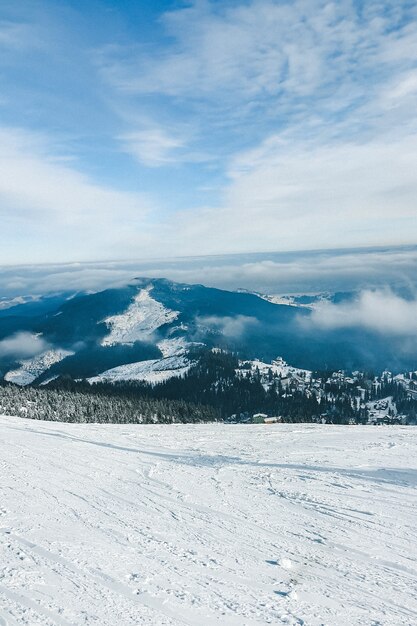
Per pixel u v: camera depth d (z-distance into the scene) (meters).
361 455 19.50
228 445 22.50
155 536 8.91
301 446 22.22
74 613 5.82
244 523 10.08
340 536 9.52
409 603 6.80
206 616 6.04
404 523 10.47
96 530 8.97
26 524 8.99
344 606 6.61
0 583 6.44
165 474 14.61
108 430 26.84
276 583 7.23
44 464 14.81
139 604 6.20
